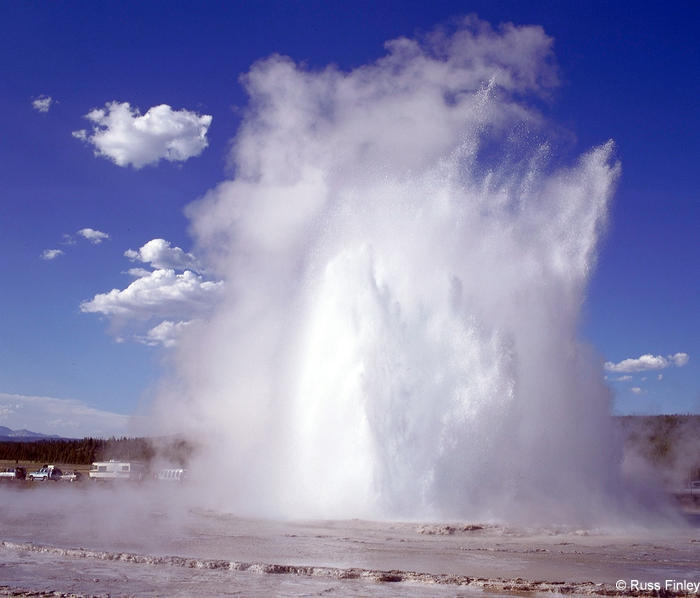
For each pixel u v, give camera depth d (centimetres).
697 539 2388
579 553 2036
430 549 2089
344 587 1559
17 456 11788
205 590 1523
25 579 1644
